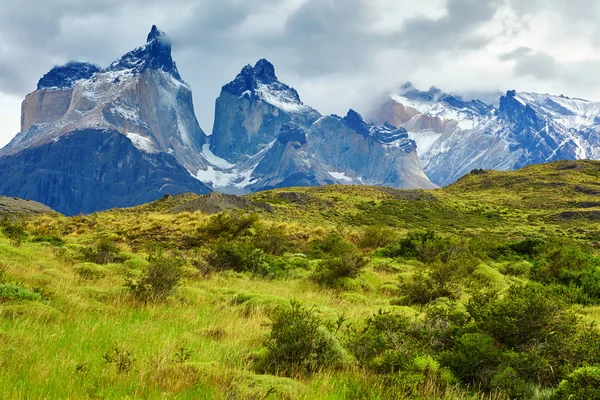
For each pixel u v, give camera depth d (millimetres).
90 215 49156
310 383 8609
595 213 86875
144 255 25750
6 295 12344
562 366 9070
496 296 11328
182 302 15195
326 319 12633
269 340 9984
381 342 10094
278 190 92688
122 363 8547
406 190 107375
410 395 8422
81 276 18250
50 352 9195
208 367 8781
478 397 8414
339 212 76875
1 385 7371
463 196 109062
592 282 20031
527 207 96750
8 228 30500
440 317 10953
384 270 26703
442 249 29859
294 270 24250
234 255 23859
